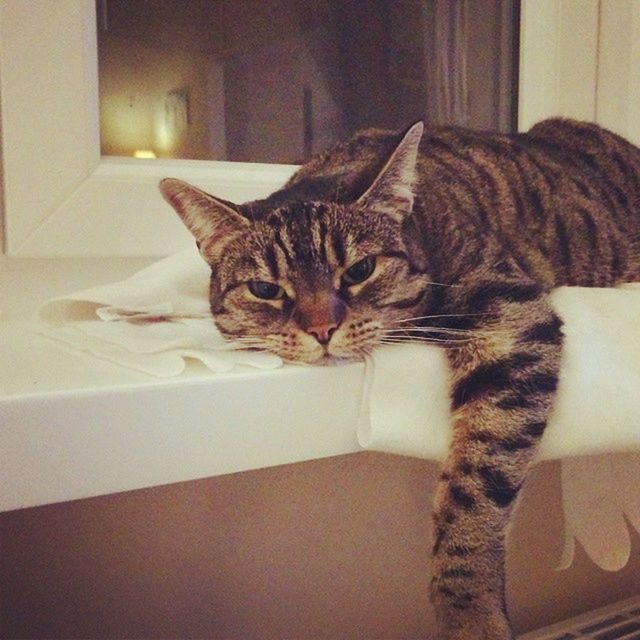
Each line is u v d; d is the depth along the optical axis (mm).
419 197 867
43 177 935
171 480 553
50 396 500
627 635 1232
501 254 844
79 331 715
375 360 682
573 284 1086
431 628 1281
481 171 1008
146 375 570
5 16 882
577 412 716
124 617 1041
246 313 769
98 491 525
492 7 1336
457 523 717
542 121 1290
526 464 716
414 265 798
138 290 783
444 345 748
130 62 1011
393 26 1252
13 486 499
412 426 665
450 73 1318
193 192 765
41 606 991
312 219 760
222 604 1109
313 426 618
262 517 1120
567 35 1361
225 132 1117
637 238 1182
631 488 1010
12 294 978
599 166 1203
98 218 979
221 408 565
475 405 723
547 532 1338
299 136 1191
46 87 918
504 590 741
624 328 779
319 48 1187
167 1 1034
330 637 1200
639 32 1427
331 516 1175
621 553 1043
